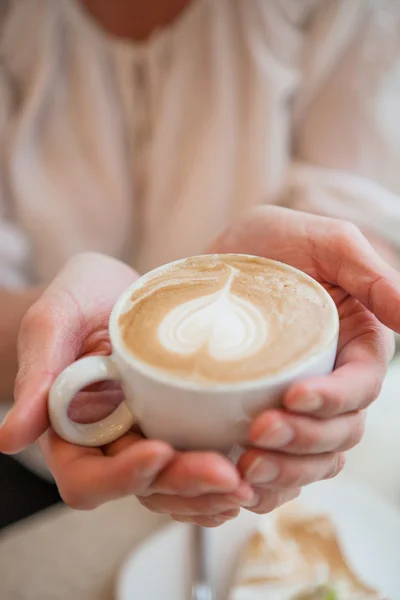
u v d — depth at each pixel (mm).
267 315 314
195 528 417
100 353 364
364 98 652
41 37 646
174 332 305
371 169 679
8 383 572
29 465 640
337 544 444
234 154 681
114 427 311
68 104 685
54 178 695
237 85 668
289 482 302
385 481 508
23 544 500
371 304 349
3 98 673
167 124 677
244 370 282
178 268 354
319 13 643
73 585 472
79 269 412
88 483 292
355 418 312
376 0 634
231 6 650
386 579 437
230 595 428
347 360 330
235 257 358
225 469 276
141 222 737
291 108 689
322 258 379
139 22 667
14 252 673
